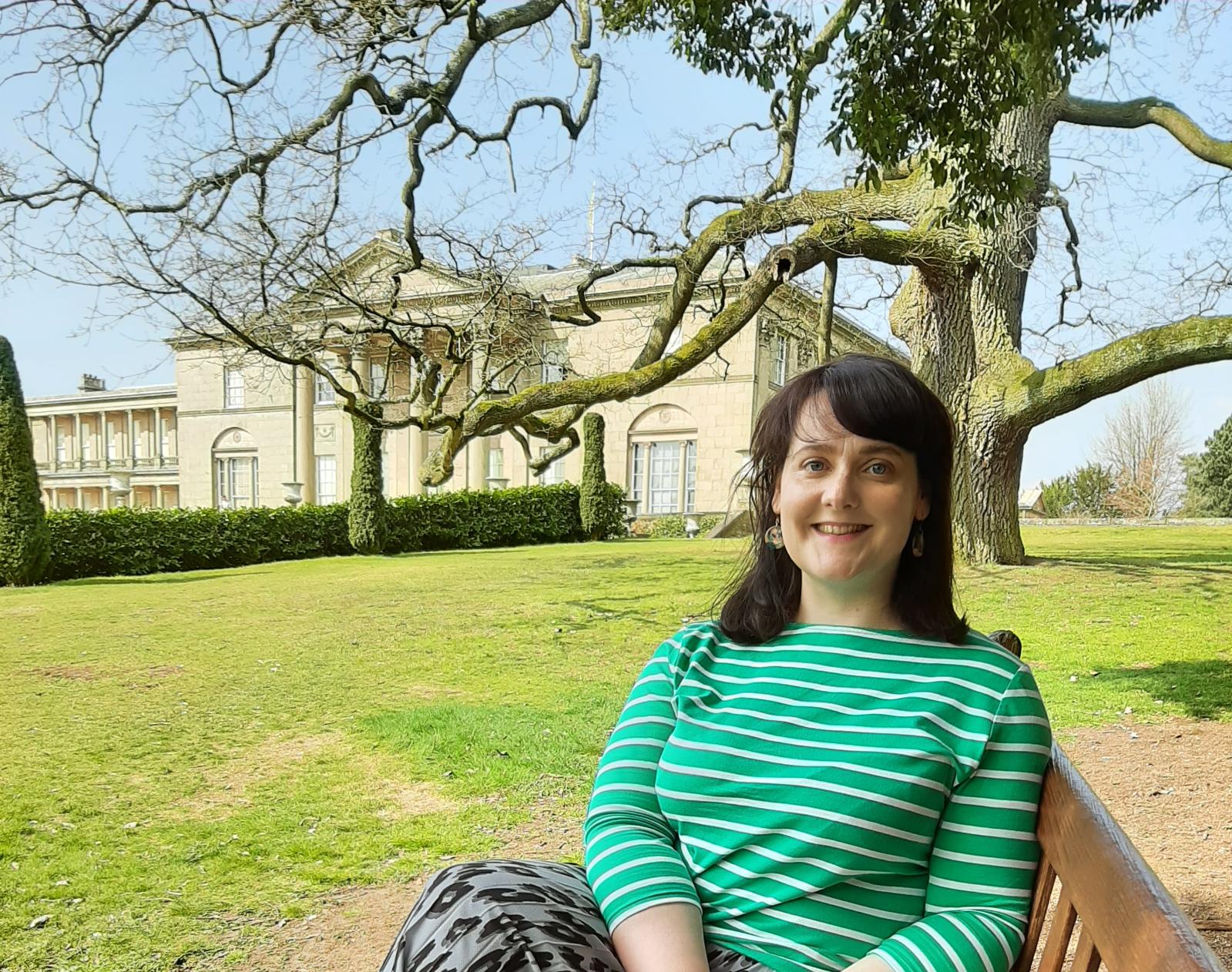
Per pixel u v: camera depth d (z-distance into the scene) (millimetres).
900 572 1629
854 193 11148
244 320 9352
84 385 45094
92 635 9430
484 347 10758
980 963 1220
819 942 1365
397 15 7039
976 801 1354
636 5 6473
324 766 5141
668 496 27656
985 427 11039
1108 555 12984
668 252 10578
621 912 1362
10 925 3219
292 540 19312
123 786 4820
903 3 5156
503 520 21969
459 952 1215
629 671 7406
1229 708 5660
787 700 1534
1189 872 3318
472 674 7402
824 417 1581
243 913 3307
